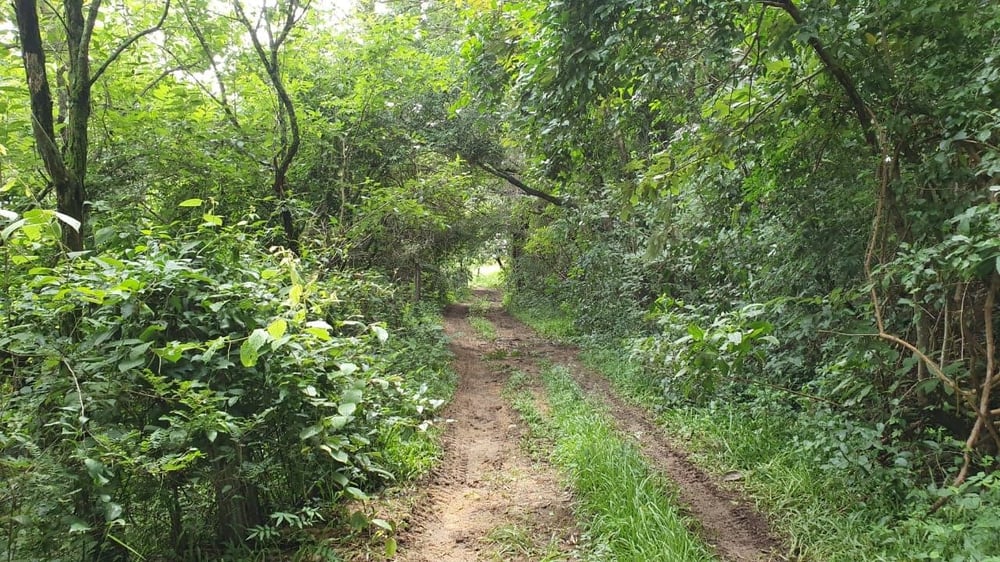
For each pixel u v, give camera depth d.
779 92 4.91
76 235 4.06
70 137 4.21
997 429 4.09
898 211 4.52
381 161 11.49
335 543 3.95
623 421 7.25
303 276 5.70
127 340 3.21
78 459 2.90
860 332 4.52
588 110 5.04
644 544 3.81
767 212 6.16
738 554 3.96
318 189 10.52
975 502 3.33
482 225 17.95
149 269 3.44
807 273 5.59
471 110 12.85
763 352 5.35
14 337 3.00
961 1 4.03
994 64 3.98
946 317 4.16
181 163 7.18
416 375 8.58
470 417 7.93
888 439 4.68
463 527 4.48
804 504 4.45
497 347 14.57
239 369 3.62
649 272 10.31
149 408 3.48
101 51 6.64
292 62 9.30
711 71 5.36
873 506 4.20
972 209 3.34
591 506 4.52
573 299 16.52
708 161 5.25
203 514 3.79
